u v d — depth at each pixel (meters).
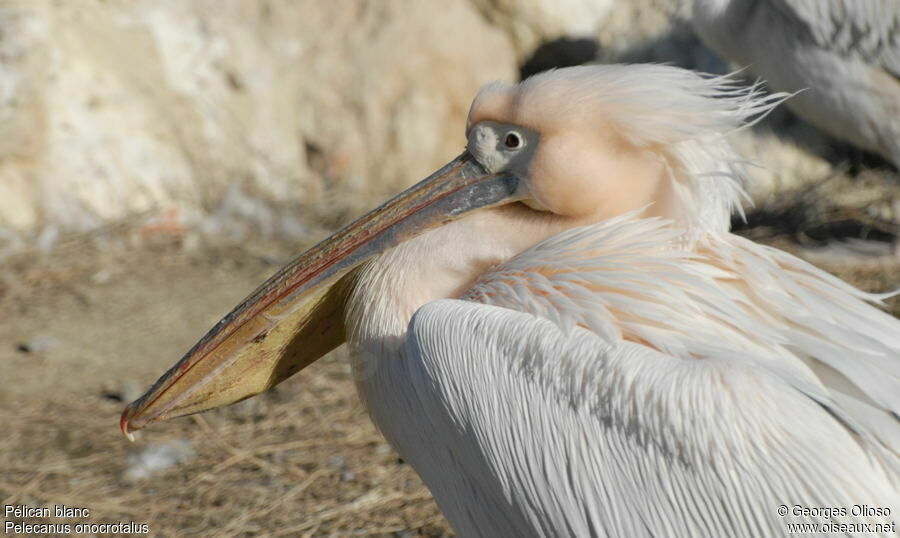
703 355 5.46
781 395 5.07
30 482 9.85
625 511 5.22
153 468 10.05
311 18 18.94
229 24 18.44
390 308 6.56
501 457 5.60
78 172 16.55
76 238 15.99
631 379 5.23
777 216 15.52
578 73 6.56
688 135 6.21
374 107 18.34
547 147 6.52
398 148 18.25
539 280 6.09
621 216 6.29
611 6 18.77
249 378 7.01
